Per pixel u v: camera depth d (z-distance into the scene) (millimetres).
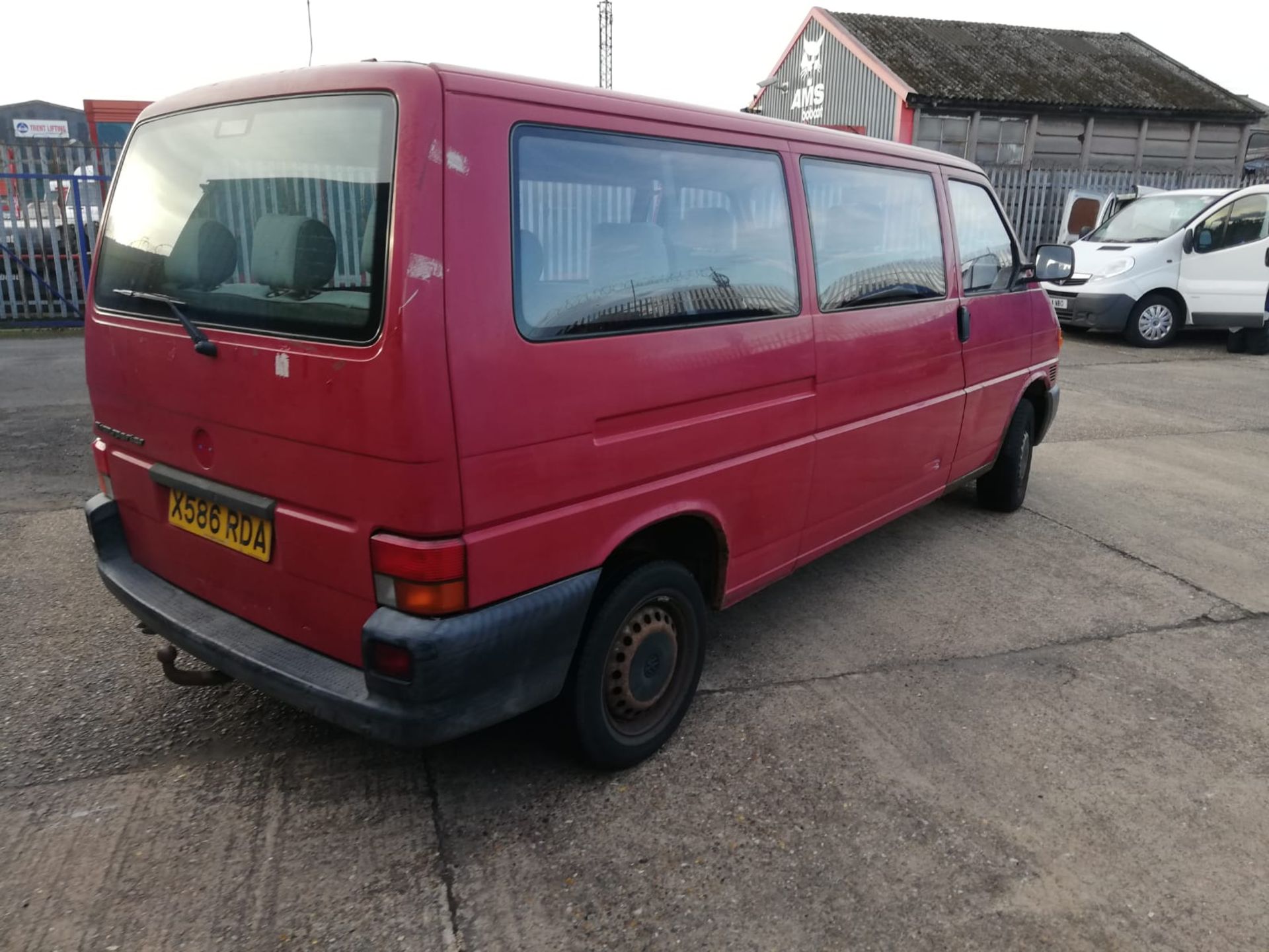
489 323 2242
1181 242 12125
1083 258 12625
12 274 11805
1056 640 3951
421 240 2119
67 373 8867
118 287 2900
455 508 2219
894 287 3953
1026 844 2648
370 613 2350
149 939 2201
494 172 2266
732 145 3037
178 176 2717
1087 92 21203
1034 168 18297
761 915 2350
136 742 2986
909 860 2564
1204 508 5816
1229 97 22375
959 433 4648
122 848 2500
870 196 3771
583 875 2467
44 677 3365
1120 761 3068
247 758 2924
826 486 3652
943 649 3836
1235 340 12211
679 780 2896
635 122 2688
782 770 2959
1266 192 11977
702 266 2916
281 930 2246
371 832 2604
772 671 3617
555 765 2939
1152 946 2293
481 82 2277
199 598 2855
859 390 3717
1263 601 4414
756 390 3146
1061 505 5820
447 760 2945
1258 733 3264
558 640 2535
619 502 2658
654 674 2979
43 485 5516
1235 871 2564
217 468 2615
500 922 2297
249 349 2410
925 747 3117
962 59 21938
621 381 2602
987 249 4793
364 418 2191
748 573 3355
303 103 2375
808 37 23938
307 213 2312
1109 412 8578
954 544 5086
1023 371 5227
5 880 2369
